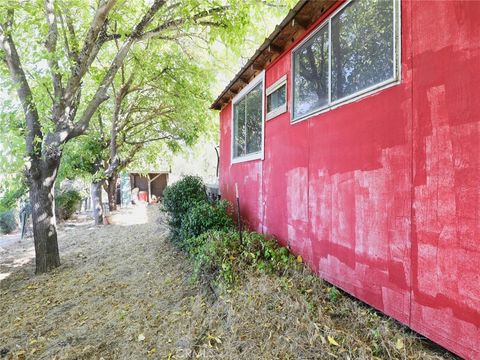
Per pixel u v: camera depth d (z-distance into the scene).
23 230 10.61
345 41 2.93
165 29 5.70
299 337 2.44
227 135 7.41
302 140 3.71
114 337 3.22
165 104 10.69
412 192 2.15
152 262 5.71
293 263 3.62
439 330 1.95
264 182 4.91
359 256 2.70
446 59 1.92
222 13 5.38
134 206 17.53
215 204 6.30
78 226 11.21
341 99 2.94
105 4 4.79
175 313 3.56
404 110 2.23
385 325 2.27
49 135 5.60
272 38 3.91
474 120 1.75
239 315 2.96
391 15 2.38
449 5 1.90
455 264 1.85
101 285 4.84
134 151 13.15
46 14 5.18
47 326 3.62
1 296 4.75
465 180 1.79
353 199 2.78
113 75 6.08
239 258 3.88
